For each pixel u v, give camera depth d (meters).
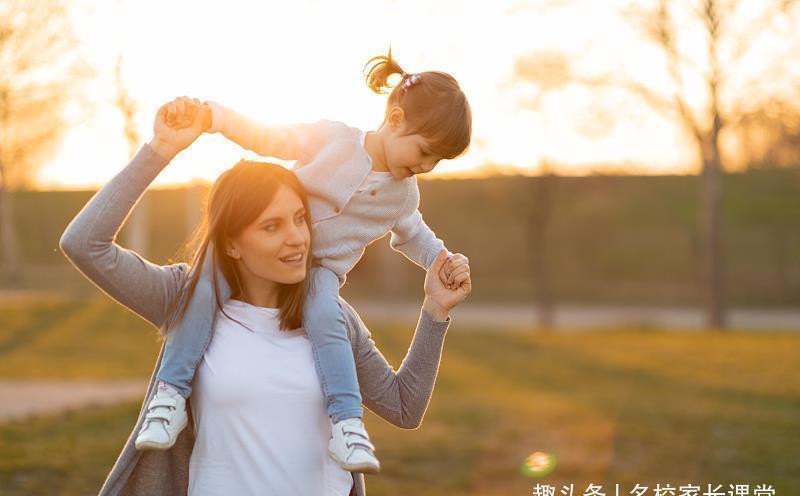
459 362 16.50
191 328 2.52
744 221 36.56
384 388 2.76
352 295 35.75
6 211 32.97
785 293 33.47
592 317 29.17
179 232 38.41
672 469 7.79
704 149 22.83
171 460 2.56
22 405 9.74
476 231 37.75
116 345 17.58
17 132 22.44
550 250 37.09
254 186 2.48
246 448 2.47
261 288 2.60
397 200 2.77
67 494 6.13
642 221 37.72
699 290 34.28
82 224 2.39
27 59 18.91
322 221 2.68
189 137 2.46
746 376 14.23
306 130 2.72
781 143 23.92
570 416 10.15
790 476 7.58
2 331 18.78
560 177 25.77
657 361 16.30
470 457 7.98
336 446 2.46
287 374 2.51
